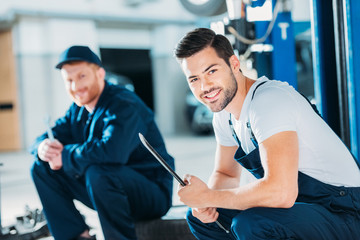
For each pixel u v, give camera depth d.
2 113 10.89
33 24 10.75
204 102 1.57
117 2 11.78
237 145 1.83
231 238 1.76
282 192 1.41
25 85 10.78
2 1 10.42
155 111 13.50
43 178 2.27
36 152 2.29
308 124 1.51
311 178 1.53
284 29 3.15
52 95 10.97
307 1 3.71
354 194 1.54
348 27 2.18
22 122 10.88
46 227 2.64
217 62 1.53
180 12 12.91
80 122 2.44
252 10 3.06
